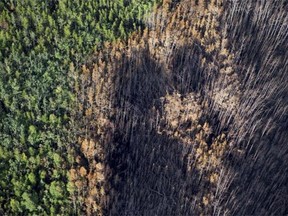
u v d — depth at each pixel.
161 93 61.03
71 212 50.25
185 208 53.00
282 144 58.28
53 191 50.31
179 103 58.44
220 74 61.88
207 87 61.19
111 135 56.62
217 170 54.94
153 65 62.97
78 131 55.47
